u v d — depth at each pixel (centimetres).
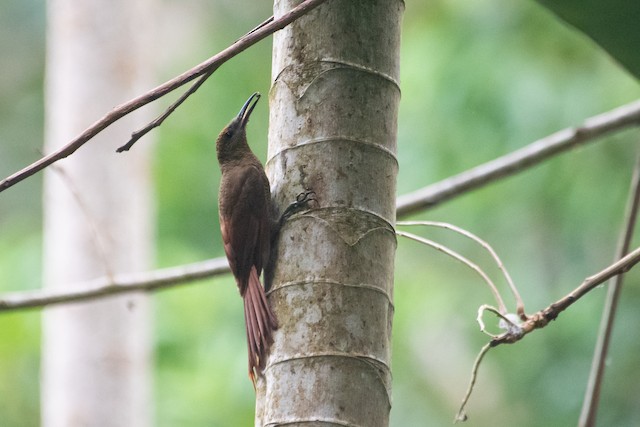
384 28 547
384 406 504
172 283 905
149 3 1398
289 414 498
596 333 1307
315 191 529
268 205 550
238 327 1358
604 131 896
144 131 525
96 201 1273
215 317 1358
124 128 1305
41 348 1334
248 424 1316
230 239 649
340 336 505
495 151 1293
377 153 533
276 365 512
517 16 1322
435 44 1341
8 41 1906
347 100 536
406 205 897
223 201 657
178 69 1878
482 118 1302
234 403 1324
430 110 1325
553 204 1354
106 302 1230
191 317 1350
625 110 898
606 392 1313
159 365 1336
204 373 1331
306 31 547
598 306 1316
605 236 1325
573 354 1319
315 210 526
